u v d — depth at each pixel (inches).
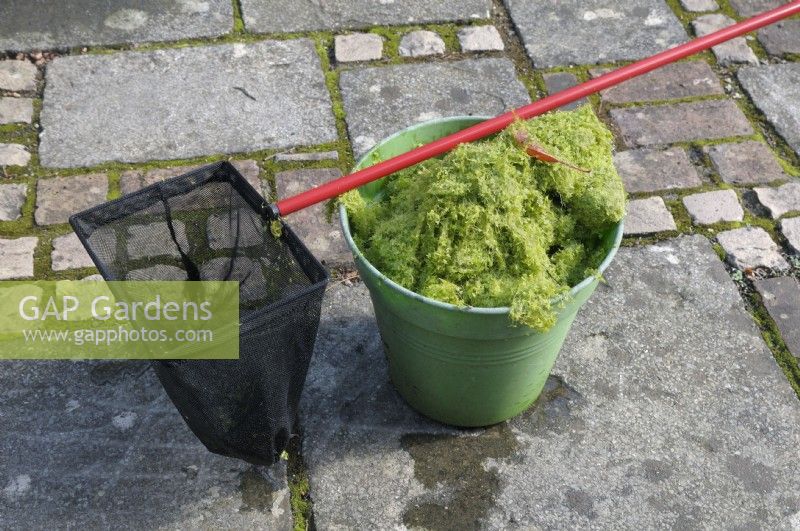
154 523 84.6
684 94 130.7
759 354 100.0
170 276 84.0
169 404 93.8
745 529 85.0
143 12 138.9
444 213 76.2
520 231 76.2
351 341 100.3
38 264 105.7
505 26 141.5
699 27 141.6
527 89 131.0
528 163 78.2
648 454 90.8
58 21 136.2
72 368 96.1
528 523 85.2
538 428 92.7
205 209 81.0
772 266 108.5
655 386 96.8
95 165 117.4
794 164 121.4
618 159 121.1
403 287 74.9
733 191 117.2
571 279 79.7
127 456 89.4
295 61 133.2
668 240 111.5
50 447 89.7
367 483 87.9
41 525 83.8
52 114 123.3
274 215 75.8
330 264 108.0
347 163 119.3
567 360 99.0
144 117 124.0
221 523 84.8
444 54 135.8
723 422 93.7
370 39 137.4
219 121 124.1
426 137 86.4
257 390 75.9
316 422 92.7
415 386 88.4
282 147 121.0
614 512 86.1
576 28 141.1
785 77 133.5
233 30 137.5
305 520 85.5
